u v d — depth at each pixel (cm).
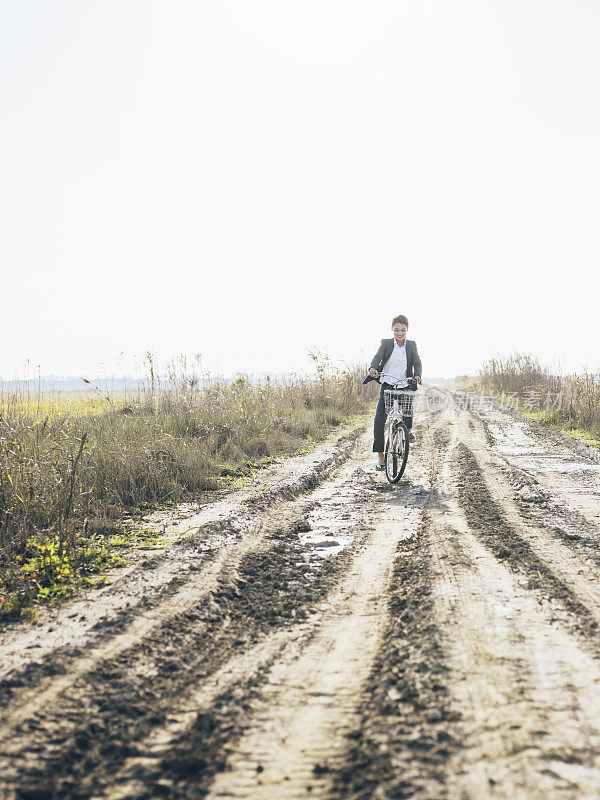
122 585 487
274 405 1588
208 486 891
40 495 670
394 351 955
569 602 433
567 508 740
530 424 1759
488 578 486
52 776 251
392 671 336
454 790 229
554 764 243
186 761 260
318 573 525
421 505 783
